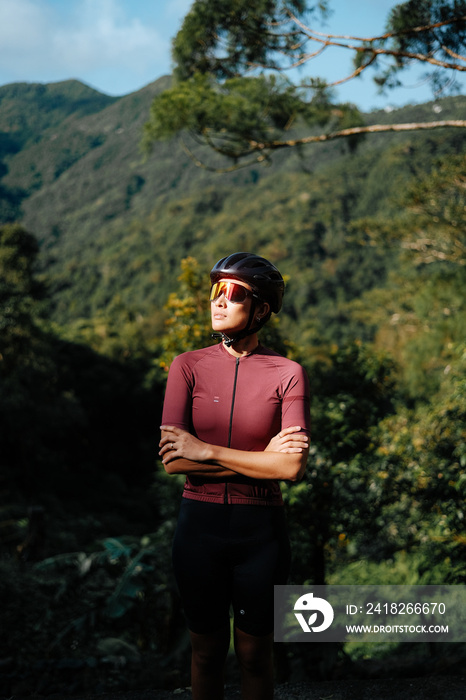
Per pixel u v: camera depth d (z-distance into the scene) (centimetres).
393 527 499
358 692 245
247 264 168
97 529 2244
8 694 364
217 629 170
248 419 163
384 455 514
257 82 764
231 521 161
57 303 11281
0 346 2238
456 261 1864
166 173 16775
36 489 2861
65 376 3956
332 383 554
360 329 7850
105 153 15850
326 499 491
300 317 9225
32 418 2783
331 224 10869
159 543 795
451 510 466
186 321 590
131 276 11675
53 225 14162
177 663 573
